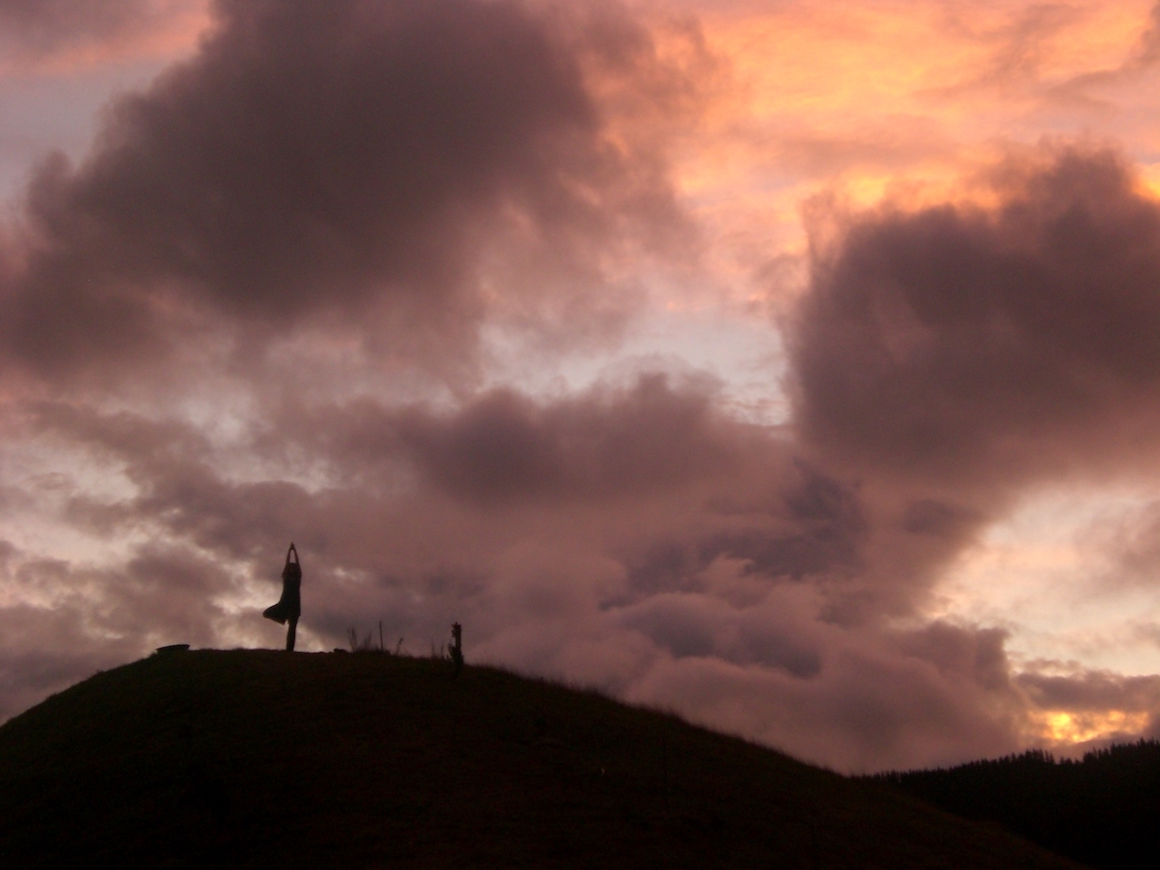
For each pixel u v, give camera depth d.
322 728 23.72
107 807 20.25
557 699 29.56
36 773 23.45
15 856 18.53
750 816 21.61
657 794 21.78
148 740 24.27
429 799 19.58
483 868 16.55
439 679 29.17
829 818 23.38
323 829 18.11
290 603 34.19
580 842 18.17
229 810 19.14
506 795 20.19
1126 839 29.95
